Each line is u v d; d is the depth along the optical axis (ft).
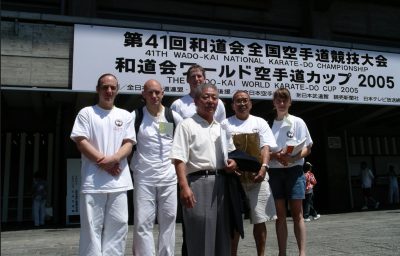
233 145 12.62
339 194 48.29
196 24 43.29
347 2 49.78
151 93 13.44
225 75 31.89
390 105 37.50
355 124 46.80
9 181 40.47
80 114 12.27
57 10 38.45
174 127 13.69
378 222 30.37
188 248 10.77
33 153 41.57
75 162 37.11
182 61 30.86
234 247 12.92
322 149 49.29
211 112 11.48
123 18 40.63
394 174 51.80
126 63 29.60
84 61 28.86
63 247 21.56
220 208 11.03
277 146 14.11
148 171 13.15
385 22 51.29
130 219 35.17
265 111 37.14
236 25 44.91
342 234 23.91
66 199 36.35
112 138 12.30
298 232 14.16
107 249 11.82
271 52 33.60
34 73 28.32
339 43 36.14
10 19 28.40
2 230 32.07
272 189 14.30
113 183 11.93
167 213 13.24
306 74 34.60
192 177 11.18
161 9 41.86
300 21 47.39
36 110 39.75
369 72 37.01
